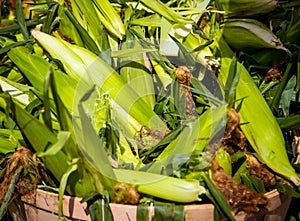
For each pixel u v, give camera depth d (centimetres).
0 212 87
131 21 108
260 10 109
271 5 108
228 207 81
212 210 83
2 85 101
